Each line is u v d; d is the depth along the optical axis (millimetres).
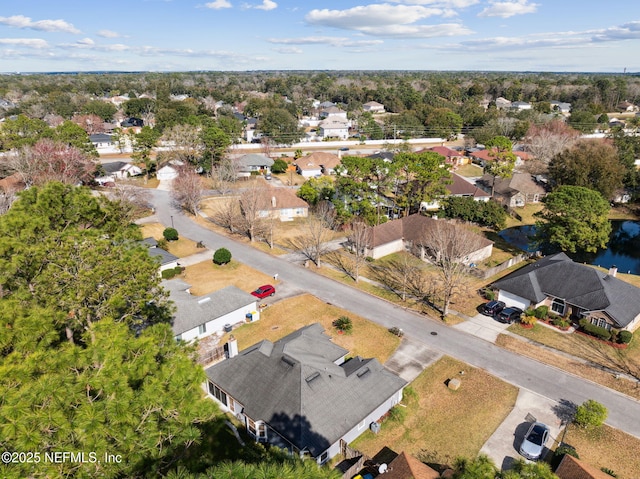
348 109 191500
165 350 17625
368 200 61500
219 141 87062
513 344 35844
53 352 13914
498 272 49312
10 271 19906
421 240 52625
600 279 38844
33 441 10469
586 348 35219
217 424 15430
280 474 11266
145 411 12977
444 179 64125
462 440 26219
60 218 25375
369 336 37125
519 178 77500
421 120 145750
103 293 21875
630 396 29828
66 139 79500
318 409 25203
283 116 127188
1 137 81688
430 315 40469
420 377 31859
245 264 51594
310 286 46156
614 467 24234
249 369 28438
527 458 24672
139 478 12398
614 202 76438
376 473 23484
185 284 42469
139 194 69375
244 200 60250
